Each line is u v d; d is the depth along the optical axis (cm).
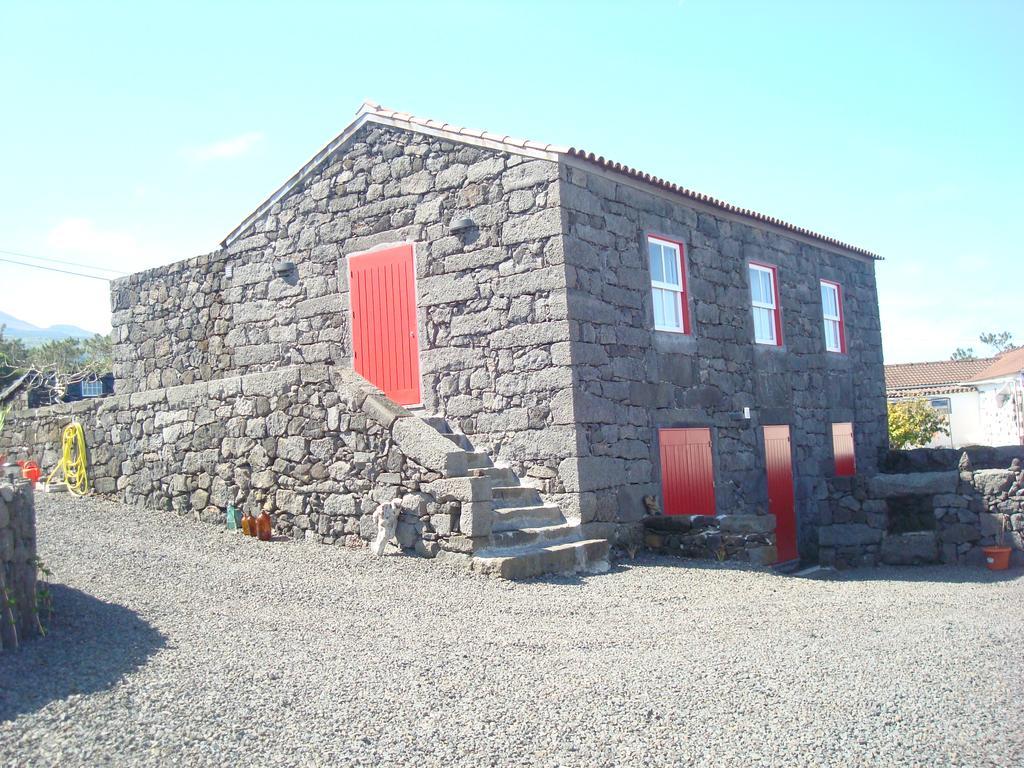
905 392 3712
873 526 1363
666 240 1246
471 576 847
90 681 487
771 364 1456
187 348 1430
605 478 1066
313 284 1288
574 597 803
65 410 1320
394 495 929
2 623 542
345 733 435
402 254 1193
